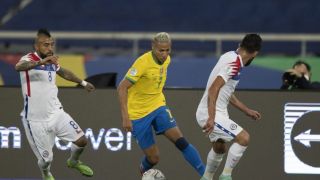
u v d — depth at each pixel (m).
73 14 80.69
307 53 74.44
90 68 57.38
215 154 29.00
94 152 33.38
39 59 29.62
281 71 58.50
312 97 32.56
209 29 79.31
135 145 33.19
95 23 80.12
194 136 33.09
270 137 32.72
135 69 28.58
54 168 33.38
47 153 30.02
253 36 27.56
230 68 27.27
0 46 74.44
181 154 33.06
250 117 30.42
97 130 33.38
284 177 32.66
